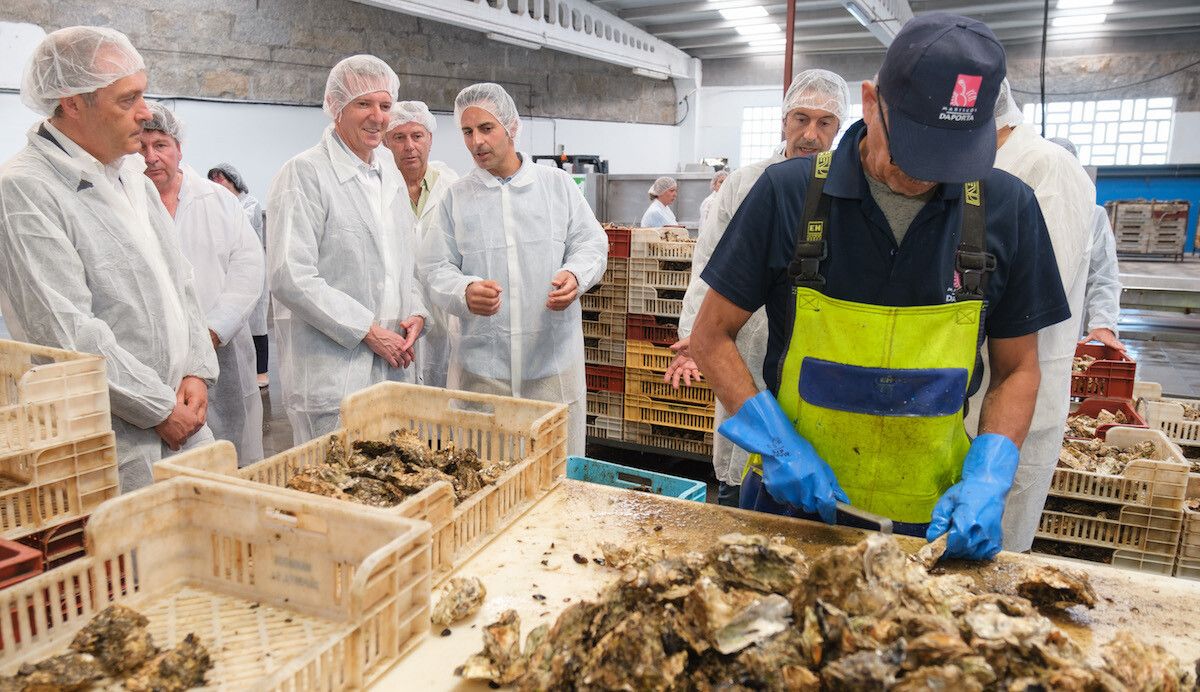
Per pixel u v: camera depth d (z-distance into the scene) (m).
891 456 1.41
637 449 4.19
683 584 1.05
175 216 2.96
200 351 2.18
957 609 1.03
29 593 1.01
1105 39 12.62
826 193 1.39
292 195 2.46
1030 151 1.91
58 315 1.77
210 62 6.70
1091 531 2.36
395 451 1.65
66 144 1.83
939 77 1.18
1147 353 7.33
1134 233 10.31
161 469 1.28
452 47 9.63
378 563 1.01
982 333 1.43
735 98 14.88
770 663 0.93
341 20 8.01
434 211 3.00
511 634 1.06
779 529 1.44
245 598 1.18
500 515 1.46
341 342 2.49
